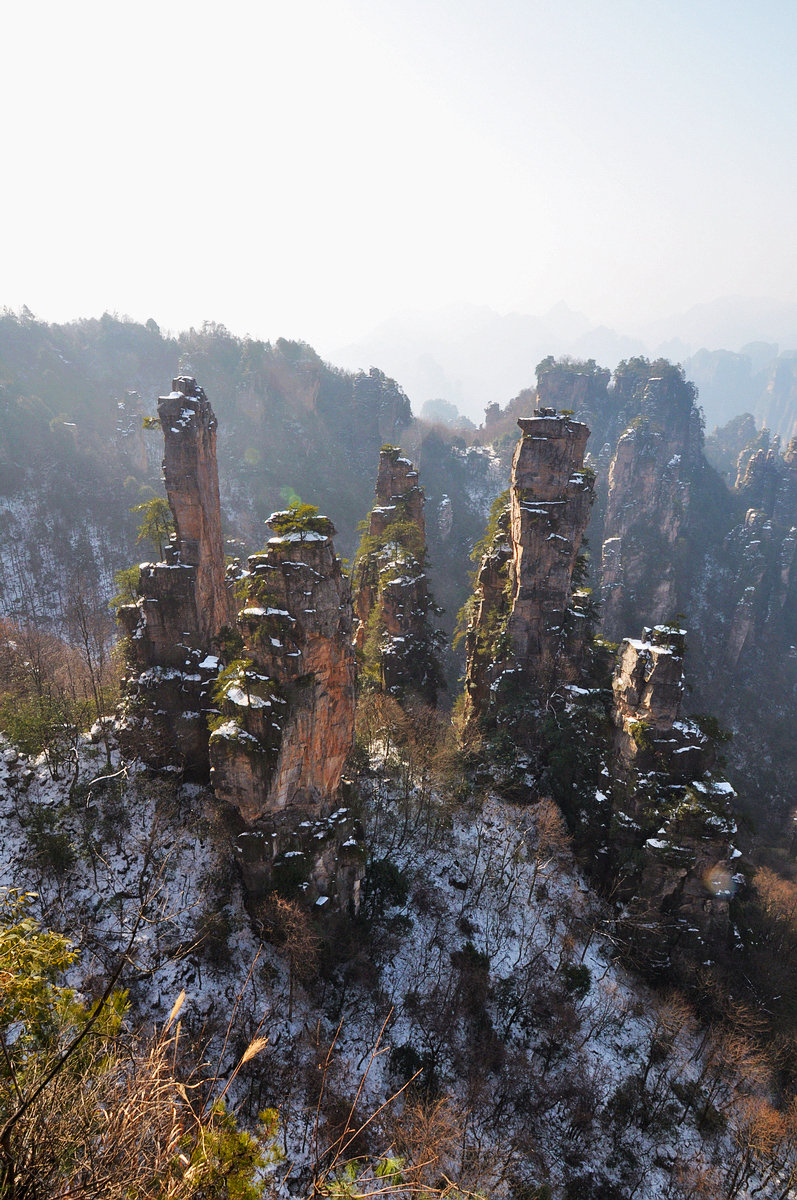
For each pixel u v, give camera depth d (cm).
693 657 16712
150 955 3956
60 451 16250
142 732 5153
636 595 17738
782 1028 5138
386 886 5234
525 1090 4353
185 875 4500
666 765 5569
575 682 6894
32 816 4541
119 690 5900
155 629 5253
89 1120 958
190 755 5238
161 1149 992
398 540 8331
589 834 6050
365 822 5556
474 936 5175
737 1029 4925
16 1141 892
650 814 5475
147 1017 3666
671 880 5278
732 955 5459
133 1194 921
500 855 5912
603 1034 4912
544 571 6762
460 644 14412
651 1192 4112
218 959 4147
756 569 17725
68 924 3984
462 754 6944
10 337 19675
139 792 4941
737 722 15812
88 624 10650
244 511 17850
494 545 7556
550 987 4994
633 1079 4650
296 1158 3353
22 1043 1110
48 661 7756
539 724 6788
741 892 5909
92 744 5247
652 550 18138
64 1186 888
